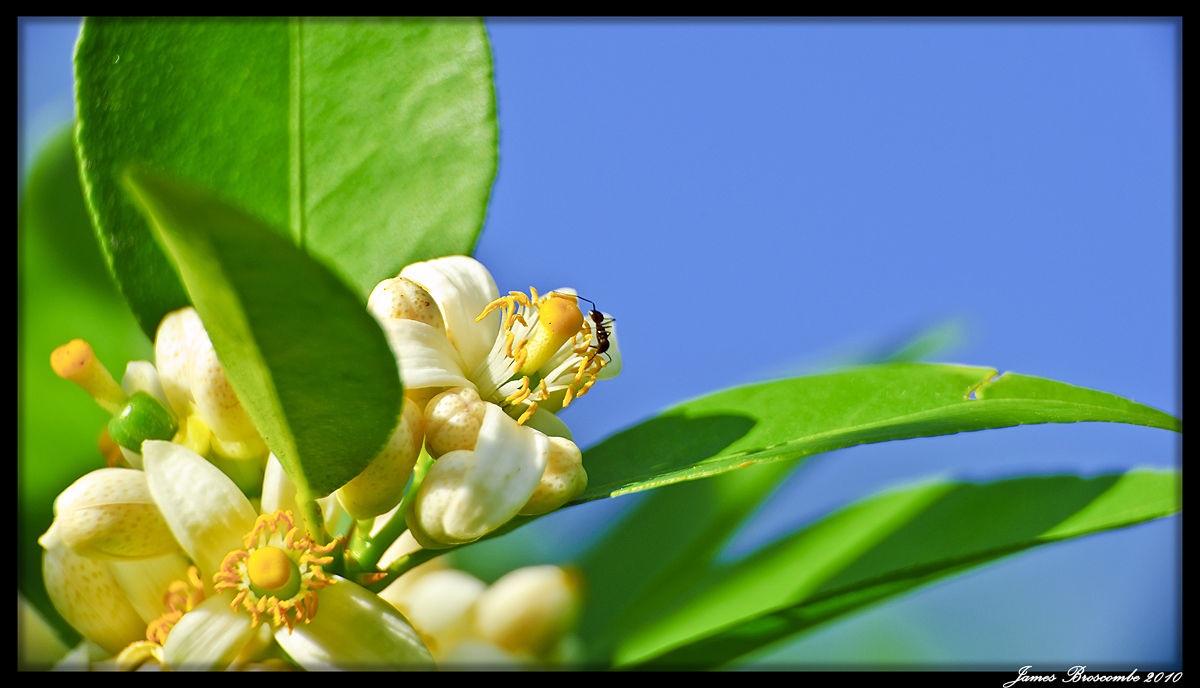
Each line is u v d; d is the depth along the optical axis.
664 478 0.32
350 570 0.32
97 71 0.33
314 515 0.32
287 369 0.30
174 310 0.33
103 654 0.32
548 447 0.32
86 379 0.33
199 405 0.32
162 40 0.33
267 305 0.30
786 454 0.32
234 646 0.32
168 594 0.32
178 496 0.32
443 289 0.33
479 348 0.33
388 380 0.30
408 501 0.32
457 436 0.32
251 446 0.33
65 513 0.32
